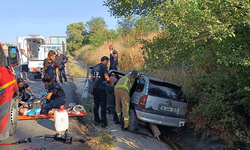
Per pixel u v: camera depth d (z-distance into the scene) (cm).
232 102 476
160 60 406
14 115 413
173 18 343
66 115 441
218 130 498
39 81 1106
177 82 643
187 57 397
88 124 529
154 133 527
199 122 525
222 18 331
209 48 375
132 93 548
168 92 526
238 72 396
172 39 385
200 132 542
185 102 537
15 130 421
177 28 348
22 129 441
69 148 377
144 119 496
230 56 346
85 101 698
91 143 418
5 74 369
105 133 482
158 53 398
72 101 696
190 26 335
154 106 502
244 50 354
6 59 380
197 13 332
